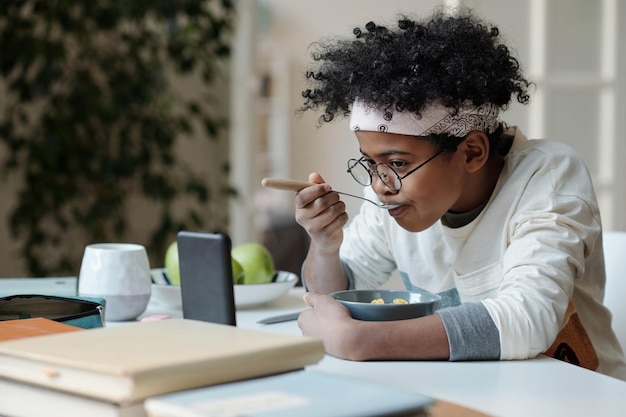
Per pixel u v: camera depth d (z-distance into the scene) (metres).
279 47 5.15
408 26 1.28
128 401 0.69
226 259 1.21
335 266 1.47
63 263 3.50
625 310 1.59
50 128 3.29
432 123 1.22
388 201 1.27
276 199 5.36
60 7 3.26
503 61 1.29
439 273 1.46
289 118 5.21
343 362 1.09
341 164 4.52
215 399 0.66
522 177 1.33
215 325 0.90
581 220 1.27
